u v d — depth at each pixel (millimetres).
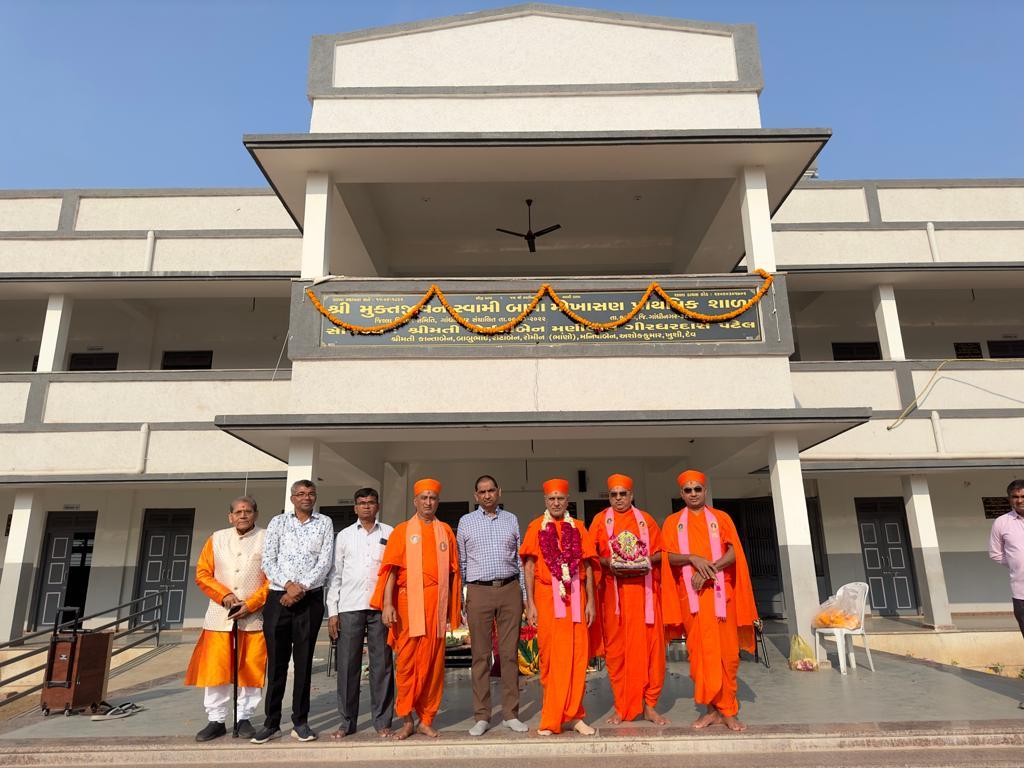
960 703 6031
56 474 11828
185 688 7738
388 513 12750
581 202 11719
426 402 8500
